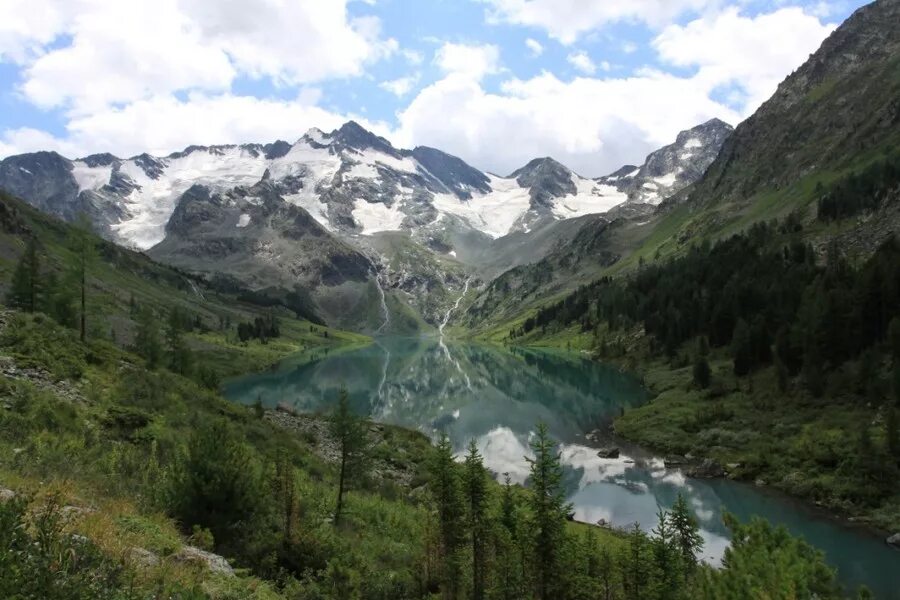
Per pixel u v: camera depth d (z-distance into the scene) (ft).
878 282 263.08
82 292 207.31
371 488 143.95
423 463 196.65
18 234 620.08
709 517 172.45
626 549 86.07
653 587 78.48
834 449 201.67
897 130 619.26
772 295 381.60
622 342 547.49
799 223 542.57
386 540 98.02
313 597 58.70
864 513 170.19
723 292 426.10
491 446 269.44
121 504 60.44
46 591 28.37
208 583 46.68
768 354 309.63
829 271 343.67
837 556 144.87
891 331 237.04
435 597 71.61
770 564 59.36
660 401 318.45
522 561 74.95
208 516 67.72
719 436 245.86
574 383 445.78
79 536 38.70
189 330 617.62
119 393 142.00
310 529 74.79
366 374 562.66
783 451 216.54
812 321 276.21
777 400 259.60
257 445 146.82
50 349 148.36
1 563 27.78
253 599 48.24
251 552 65.51
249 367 542.98
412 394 433.89
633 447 261.24
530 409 362.74
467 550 78.84
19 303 239.71
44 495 48.08
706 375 314.55
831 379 248.52
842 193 517.14
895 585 129.90
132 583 33.78
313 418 251.39
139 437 114.21
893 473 179.01
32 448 77.77
